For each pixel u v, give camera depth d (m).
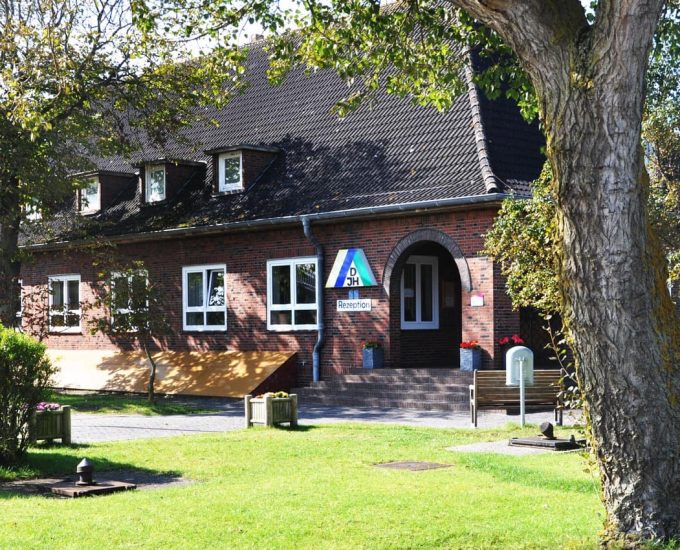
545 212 13.13
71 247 25.78
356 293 23.25
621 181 6.99
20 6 23.88
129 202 30.66
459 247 21.33
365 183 23.64
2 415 12.09
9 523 8.60
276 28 14.23
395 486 10.39
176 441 14.91
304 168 25.81
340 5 13.74
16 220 25.30
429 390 21.09
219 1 14.17
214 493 10.15
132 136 32.22
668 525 7.05
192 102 26.08
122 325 22.83
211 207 26.97
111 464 12.57
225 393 23.98
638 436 7.05
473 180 21.38
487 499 9.59
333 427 16.83
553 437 13.98
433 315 25.20
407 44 14.40
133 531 8.26
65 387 28.27
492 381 16.84
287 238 24.73
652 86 17.12
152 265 28.23
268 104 29.27
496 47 13.64
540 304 13.06
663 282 7.20
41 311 26.14
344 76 14.34
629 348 7.02
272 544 7.81
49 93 23.41
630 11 6.81
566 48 7.14
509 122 23.56
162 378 26.06
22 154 23.28
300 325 24.42
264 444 14.38
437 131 23.77
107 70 24.81
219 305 26.53
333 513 8.93
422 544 7.78
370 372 22.44
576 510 9.04
